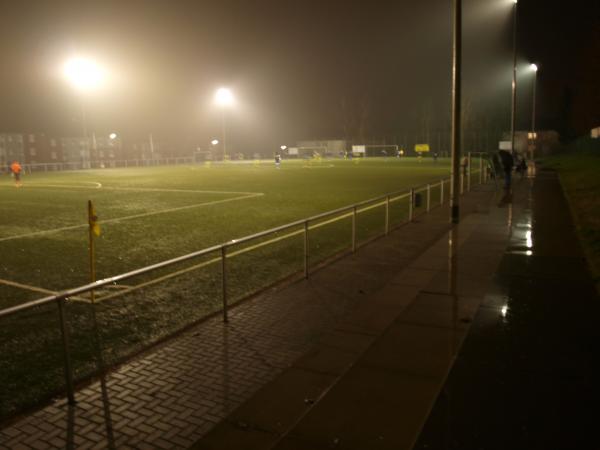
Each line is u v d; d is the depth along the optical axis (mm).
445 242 11336
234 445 3719
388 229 12969
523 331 5863
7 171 54562
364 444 3697
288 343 5672
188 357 5324
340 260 9734
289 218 15961
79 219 16516
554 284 7762
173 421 4105
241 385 4699
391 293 7488
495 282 7945
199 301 7574
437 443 3691
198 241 12359
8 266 9961
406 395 4414
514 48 31219
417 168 45906
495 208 16844
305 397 4414
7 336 6230
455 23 12664
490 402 4266
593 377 4691
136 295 7883
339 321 6355
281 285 8078
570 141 69438
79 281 8852
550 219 14203
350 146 92188
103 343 5992
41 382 4984
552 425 3898
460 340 5637
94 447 3766
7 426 4117
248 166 57656
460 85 12766
